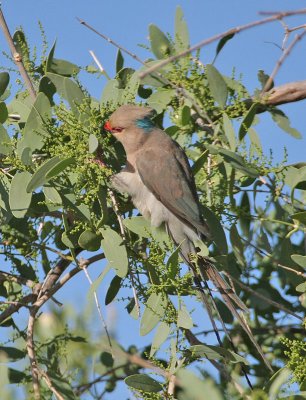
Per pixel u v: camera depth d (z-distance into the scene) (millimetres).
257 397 8898
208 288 10250
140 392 9320
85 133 10016
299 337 11898
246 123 10703
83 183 9961
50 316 11188
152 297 9695
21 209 9805
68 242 10117
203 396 8969
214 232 10727
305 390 8875
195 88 11430
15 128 10984
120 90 11047
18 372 10141
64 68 11547
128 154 11227
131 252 10086
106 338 11164
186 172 11016
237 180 11312
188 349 9438
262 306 11797
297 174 10680
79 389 11258
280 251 10906
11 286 11266
